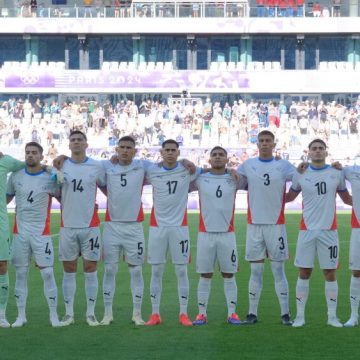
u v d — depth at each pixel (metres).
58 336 16.91
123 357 15.10
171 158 18.36
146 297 21.94
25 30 77.00
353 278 18.12
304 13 77.19
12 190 18.53
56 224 43.78
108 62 78.19
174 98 75.00
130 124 71.00
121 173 18.38
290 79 76.38
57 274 26.45
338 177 18.12
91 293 18.42
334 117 71.81
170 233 18.42
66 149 69.56
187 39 77.69
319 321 18.50
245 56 78.06
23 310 18.30
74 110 73.00
